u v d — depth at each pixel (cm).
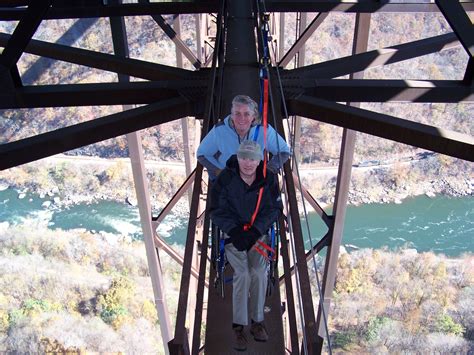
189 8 970
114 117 683
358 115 653
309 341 313
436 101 697
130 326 4781
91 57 838
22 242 5212
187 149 1897
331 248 1056
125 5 977
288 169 430
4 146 660
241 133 432
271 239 406
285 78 730
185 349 323
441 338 4522
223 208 389
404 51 873
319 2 979
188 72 764
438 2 644
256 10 804
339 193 1025
